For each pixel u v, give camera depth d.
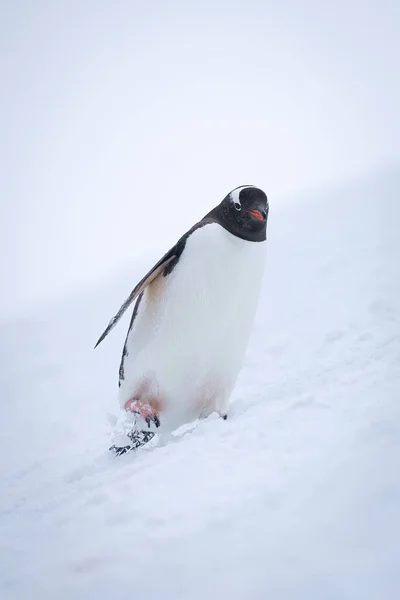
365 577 4.50
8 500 11.05
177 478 7.62
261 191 12.16
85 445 15.16
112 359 24.00
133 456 11.77
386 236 25.17
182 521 6.30
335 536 5.15
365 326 15.38
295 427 8.26
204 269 11.77
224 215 12.16
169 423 12.78
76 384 21.98
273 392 11.84
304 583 4.61
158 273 12.27
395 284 18.67
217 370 12.34
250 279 12.09
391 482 5.70
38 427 18.48
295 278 23.47
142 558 5.66
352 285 20.25
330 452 6.90
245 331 12.38
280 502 6.06
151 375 12.38
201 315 11.84
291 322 19.08
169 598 4.89
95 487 8.69
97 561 5.84
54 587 5.53
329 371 11.69
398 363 10.47
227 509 6.27
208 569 5.16
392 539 4.88
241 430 9.02
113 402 18.78
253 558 5.14
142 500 7.18
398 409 7.65
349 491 5.80
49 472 12.82
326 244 26.97
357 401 8.70
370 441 6.82
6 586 5.85
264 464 7.25
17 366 25.88
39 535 7.17
